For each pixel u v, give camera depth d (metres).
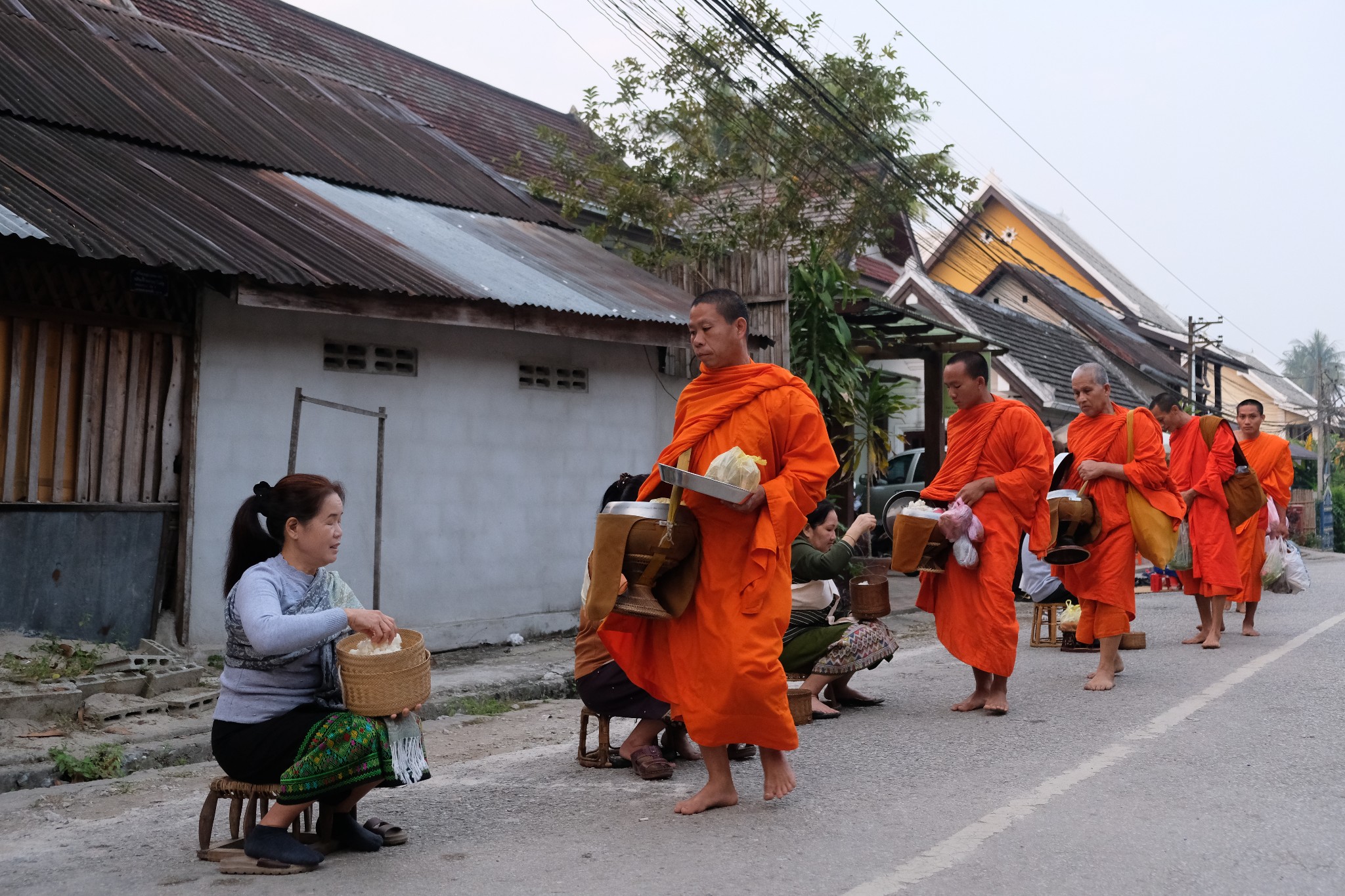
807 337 13.13
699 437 4.42
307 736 3.72
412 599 8.76
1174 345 35.28
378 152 11.59
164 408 7.45
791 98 13.17
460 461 9.16
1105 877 3.56
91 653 6.70
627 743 5.31
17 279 6.74
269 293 7.11
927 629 10.66
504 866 3.83
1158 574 14.48
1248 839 3.92
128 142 8.75
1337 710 6.12
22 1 10.58
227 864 3.82
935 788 4.72
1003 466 6.45
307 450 8.12
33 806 4.86
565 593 10.02
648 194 13.10
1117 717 6.09
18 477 6.77
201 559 7.55
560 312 8.81
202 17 14.41
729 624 4.25
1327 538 33.12
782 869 3.71
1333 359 86.19
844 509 14.77
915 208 14.38
